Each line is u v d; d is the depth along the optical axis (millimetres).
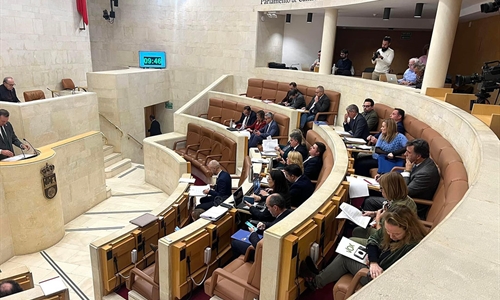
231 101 9086
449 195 2625
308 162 4727
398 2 6816
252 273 2664
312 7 8305
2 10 7691
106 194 7285
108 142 9711
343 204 3066
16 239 5082
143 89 10195
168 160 7234
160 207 4297
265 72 9797
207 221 3348
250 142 7102
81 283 4508
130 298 3371
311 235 2631
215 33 10414
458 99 4465
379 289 1129
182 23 10719
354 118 5824
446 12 5031
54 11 8938
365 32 10711
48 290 2939
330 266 2672
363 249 2637
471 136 3227
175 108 11492
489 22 6453
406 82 6246
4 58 7832
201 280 3262
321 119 7535
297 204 3889
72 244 5504
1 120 5383
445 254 1312
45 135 7172
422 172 3414
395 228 2197
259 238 3068
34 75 8570
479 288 1139
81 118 8117
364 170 4832
